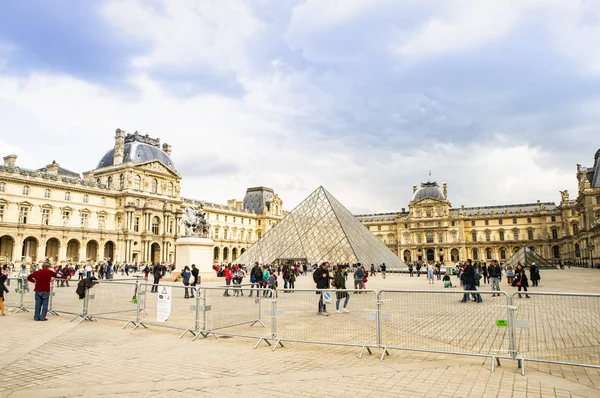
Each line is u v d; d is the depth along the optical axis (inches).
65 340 644.7
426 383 424.5
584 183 4662.9
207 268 1979.6
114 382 434.6
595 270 3595.0
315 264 2888.8
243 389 412.2
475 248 6929.1
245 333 662.5
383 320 551.2
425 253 7116.1
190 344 616.4
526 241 6594.5
